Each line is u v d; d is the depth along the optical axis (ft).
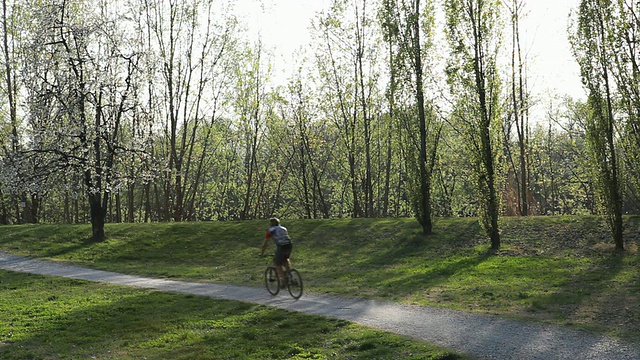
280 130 163.73
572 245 82.07
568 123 180.55
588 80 80.38
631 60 75.66
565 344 35.35
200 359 35.50
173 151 146.82
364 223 111.04
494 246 86.07
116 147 99.66
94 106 100.07
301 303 52.26
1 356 38.01
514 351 34.06
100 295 59.62
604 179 78.74
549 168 195.00
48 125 96.84
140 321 46.65
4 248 99.25
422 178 98.07
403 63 97.76
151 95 142.31
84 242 103.24
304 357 34.76
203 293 60.54
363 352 34.65
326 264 83.66
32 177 94.84
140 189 207.10
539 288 57.21
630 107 75.77
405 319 44.19
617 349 33.78
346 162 168.04
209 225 118.52
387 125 145.89
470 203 177.27
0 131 143.54
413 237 97.14
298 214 214.69
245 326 43.65
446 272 69.97
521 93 138.10
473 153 87.66
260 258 91.97
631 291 53.72
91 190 96.78
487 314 45.34
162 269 83.51
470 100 87.04
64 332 43.80
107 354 37.78
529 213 173.68
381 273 73.05
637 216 93.04
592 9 79.41
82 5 106.52
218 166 203.62
